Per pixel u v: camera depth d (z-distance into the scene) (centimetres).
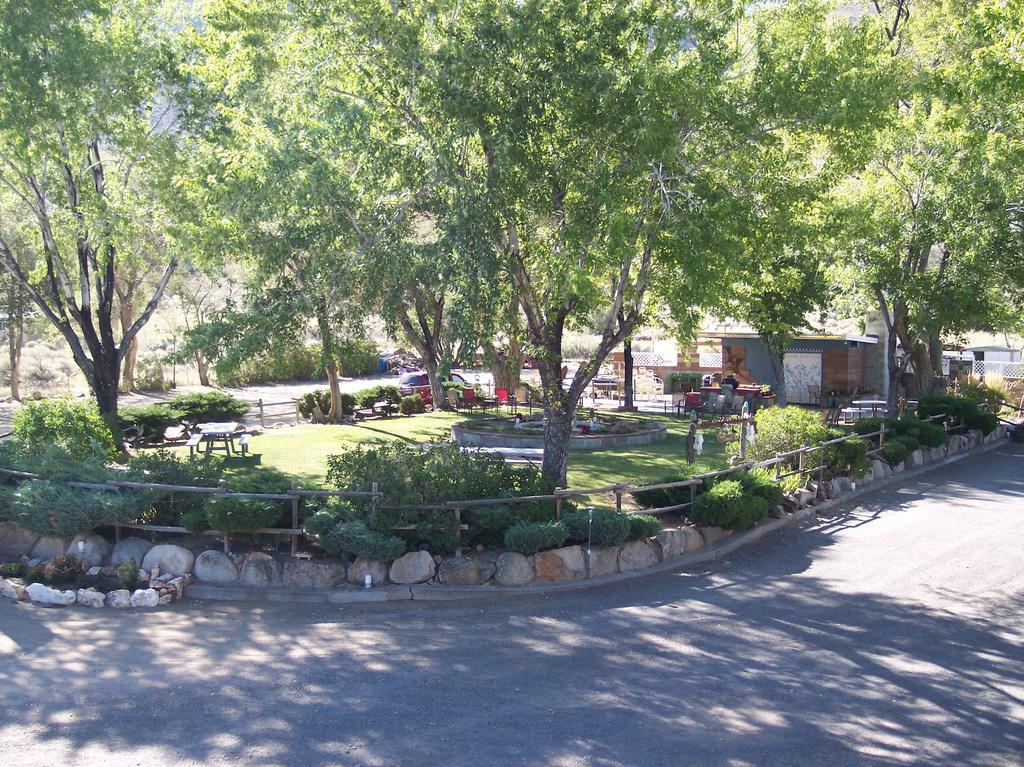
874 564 1157
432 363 3083
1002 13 1254
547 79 1170
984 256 1961
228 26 1412
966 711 717
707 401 3033
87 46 1546
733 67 1359
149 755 614
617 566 1105
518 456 1870
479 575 1034
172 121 1833
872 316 3133
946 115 1809
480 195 1125
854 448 1655
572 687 755
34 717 669
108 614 927
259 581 1006
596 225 1164
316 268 1129
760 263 1405
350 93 1275
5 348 4412
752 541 1268
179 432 2205
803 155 1319
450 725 675
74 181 1758
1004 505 1538
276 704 707
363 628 902
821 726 686
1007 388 3219
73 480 1086
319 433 2420
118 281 3581
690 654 838
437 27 1229
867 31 1343
